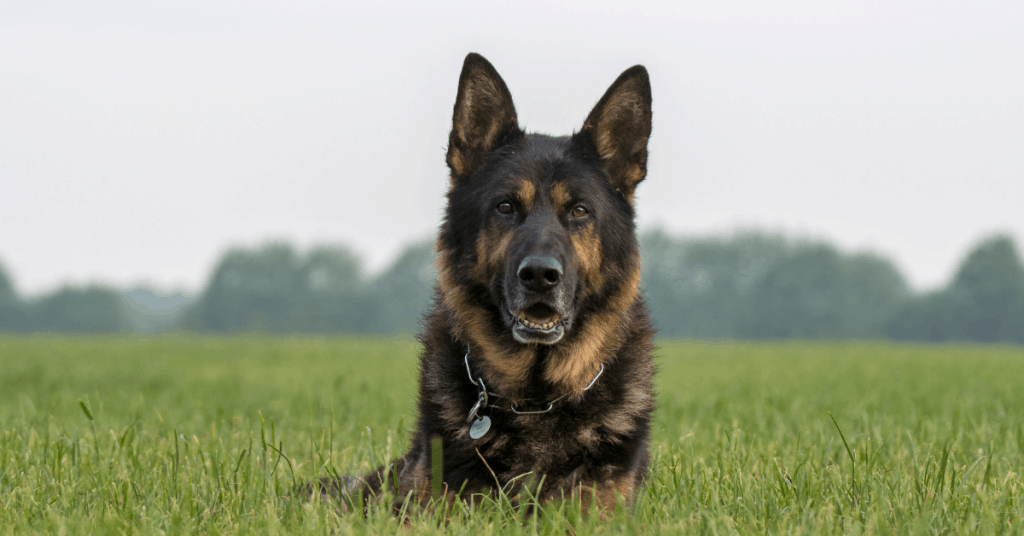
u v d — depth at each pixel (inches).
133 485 200.1
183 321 5132.9
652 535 168.4
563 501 176.6
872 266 4675.2
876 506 185.6
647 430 204.2
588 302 202.5
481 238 205.3
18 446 254.5
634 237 221.9
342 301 4987.7
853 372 705.6
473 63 218.1
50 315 5216.5
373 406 389.4
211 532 169.0
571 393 194.1
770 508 191.0
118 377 601.0
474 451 191.3
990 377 634.8
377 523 172.6
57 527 170.1
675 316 4660.4
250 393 478.0
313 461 234.8
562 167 208.2
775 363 904.3
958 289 4429.1
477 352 200.7
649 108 222.1
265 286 5088.6
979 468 234.1
